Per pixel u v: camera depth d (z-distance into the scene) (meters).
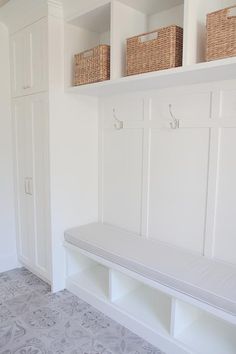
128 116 2.37
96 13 2.10
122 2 1.95
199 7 1.62
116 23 1.94
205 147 1.92
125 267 1.92
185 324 1.85
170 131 2.09
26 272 2.88
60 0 2.19
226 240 1.86
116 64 1.97
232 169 1.80
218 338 1.76
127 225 2.48
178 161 2.07
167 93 2.08
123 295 2.22
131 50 1.89
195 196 2.00
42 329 2.00
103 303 2.17
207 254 1.95
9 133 2.79
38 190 2.52
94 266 2.71
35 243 2.65
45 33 2.23
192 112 1.96
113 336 1.93
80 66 2.23
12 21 2.54
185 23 1.57
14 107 2.70
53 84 2.28
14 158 2.80
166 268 1.75
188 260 1.88
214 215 1.90
